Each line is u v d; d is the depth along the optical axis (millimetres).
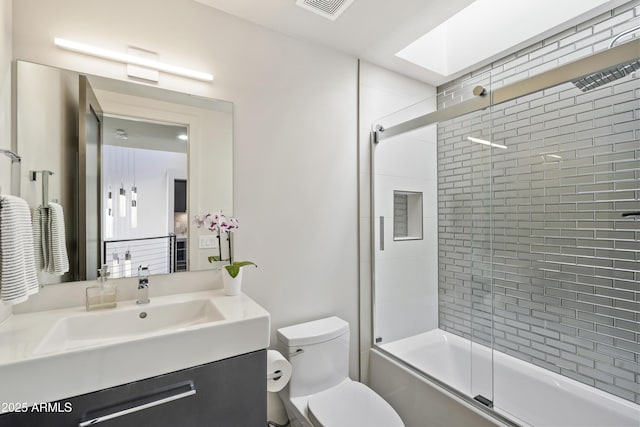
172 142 1497
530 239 1881
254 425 1167
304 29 1792
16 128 1176
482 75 2059
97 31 1336
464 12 2256
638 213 1453
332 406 1504
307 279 1905
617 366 1552
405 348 2160
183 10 1524
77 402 867
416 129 2023
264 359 1193
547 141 1768
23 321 1097
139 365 955
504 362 1914
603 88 1492
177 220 1502
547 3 1770
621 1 1512
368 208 2162
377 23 1743
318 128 1952
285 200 1822
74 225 1284
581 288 1683
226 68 1637
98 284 1271
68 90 1281
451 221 2236
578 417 1570
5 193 1104
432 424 1682
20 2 1204
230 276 1444
